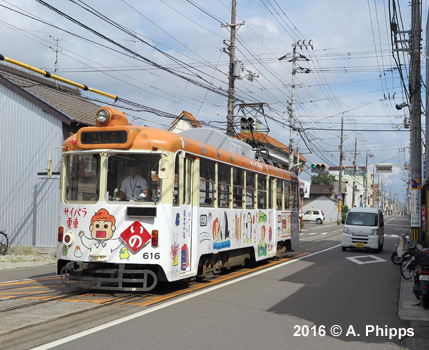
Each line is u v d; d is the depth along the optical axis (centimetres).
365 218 2312
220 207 1200
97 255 922
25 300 902
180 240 980
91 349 596
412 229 1867
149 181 939
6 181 1962
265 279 1286
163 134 963
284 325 766
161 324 735
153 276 914
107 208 934
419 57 1853
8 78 1966
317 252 2241
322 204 7638
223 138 1333
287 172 1858
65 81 1189
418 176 1867
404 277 1338
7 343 615
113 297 940
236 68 2386
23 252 1873
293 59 3447
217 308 873
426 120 3234
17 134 1956
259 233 1500
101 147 951
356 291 1141
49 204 1888
